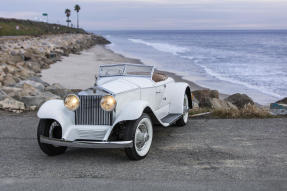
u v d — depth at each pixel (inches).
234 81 872.3
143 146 200.7
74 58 1414.9
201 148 213.6
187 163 186.5
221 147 214.2
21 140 242.4
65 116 203.6
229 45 3314.5
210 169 175.8
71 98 199.2
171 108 270.2
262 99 647.1
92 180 164.4
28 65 932.0
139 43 3516.2
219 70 1128.8
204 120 294.5
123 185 157.1
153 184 157.3
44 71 944.3
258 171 171.0
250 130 254.1
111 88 207.8
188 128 268.2
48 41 2000.5
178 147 217.9
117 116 203.8
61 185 158.7
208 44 3531.0
